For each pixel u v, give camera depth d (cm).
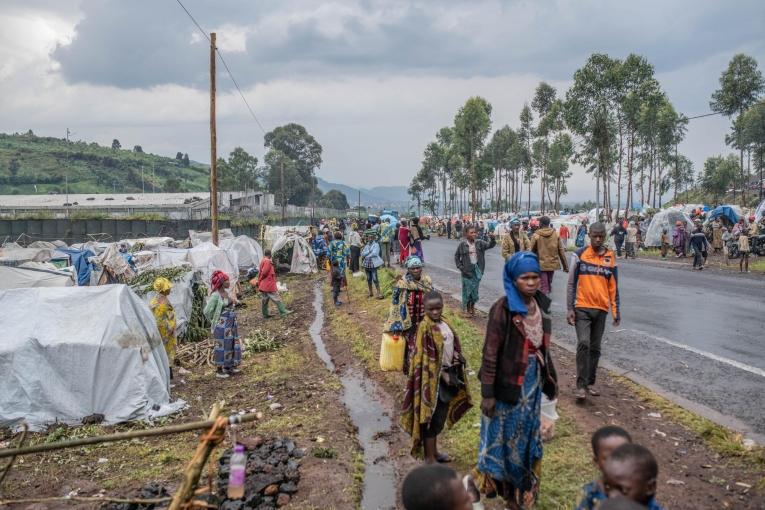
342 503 496
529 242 1093
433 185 10481
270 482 523
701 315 1177
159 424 766
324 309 1598
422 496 221
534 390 416
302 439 645
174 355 1052
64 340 784
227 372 1005
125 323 814
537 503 458
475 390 736
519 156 7912
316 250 2647
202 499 491
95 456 659
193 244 2889
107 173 14950
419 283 654
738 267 2162
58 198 6969
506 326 412
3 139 16325
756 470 496
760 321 1100
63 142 17325
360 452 619
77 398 785
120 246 2580
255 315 1614
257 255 2469
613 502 184
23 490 571
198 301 1377
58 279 1495
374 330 1210
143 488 541
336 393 834
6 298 821
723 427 584
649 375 778
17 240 3747
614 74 3956
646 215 4106
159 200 6956
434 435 536
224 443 653
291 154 13088
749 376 757
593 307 673
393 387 841
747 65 4722
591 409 648
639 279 1811
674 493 466
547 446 561
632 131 4297
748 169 6397
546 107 6581
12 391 767
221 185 9569
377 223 2423
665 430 589
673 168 8012
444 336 529
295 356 1095
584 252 682
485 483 429
